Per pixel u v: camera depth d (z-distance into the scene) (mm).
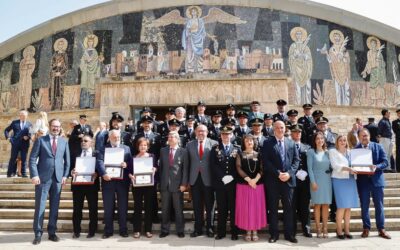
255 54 16469
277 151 6496
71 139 8789
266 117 8406
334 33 17016
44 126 9844
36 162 6605
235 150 6730
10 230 7531
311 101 16188
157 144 7809
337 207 6551
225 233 6633
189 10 16969
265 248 5844
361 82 16734
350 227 7145
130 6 17109
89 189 6895
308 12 16953
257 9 16969
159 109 16141
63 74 17188
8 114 17484
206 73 15680
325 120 7863
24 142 10555
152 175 6762
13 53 18125
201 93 15375
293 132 7254
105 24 17312
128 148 7172
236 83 15336
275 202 6434
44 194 6527
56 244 6238
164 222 6812
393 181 9133
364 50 17078
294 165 6547
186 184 6848
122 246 6055
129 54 16812
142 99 15555
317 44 16781
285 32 16766
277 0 16797
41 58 17656
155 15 17094
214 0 16953
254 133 7488
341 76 16609
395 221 7215
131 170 7043
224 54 16469
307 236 6645
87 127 9211
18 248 5973
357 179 6871
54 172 6688
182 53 16594
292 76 16266
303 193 6754
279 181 6484
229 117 8945
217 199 6613
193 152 6930
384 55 17203
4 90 17844
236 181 6656
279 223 7184
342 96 16438
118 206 6887
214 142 7152
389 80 17016
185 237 6734
